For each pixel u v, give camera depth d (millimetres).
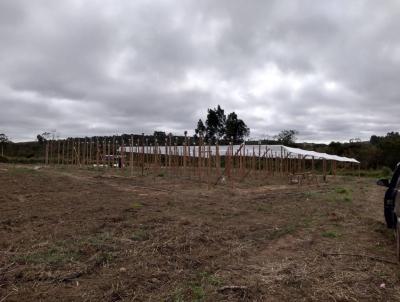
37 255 6094
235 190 18828
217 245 7398
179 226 8695
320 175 40719
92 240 7094
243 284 5344
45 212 10078
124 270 5598
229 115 64312
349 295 5117
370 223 10414
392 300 5004
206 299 4789
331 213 11945
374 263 6586
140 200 12781
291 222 10281
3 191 13695
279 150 32656
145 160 30109
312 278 5695
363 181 33062
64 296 4676
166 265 5957
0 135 49969
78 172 24969
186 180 21844
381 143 55062
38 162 40031
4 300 4512
